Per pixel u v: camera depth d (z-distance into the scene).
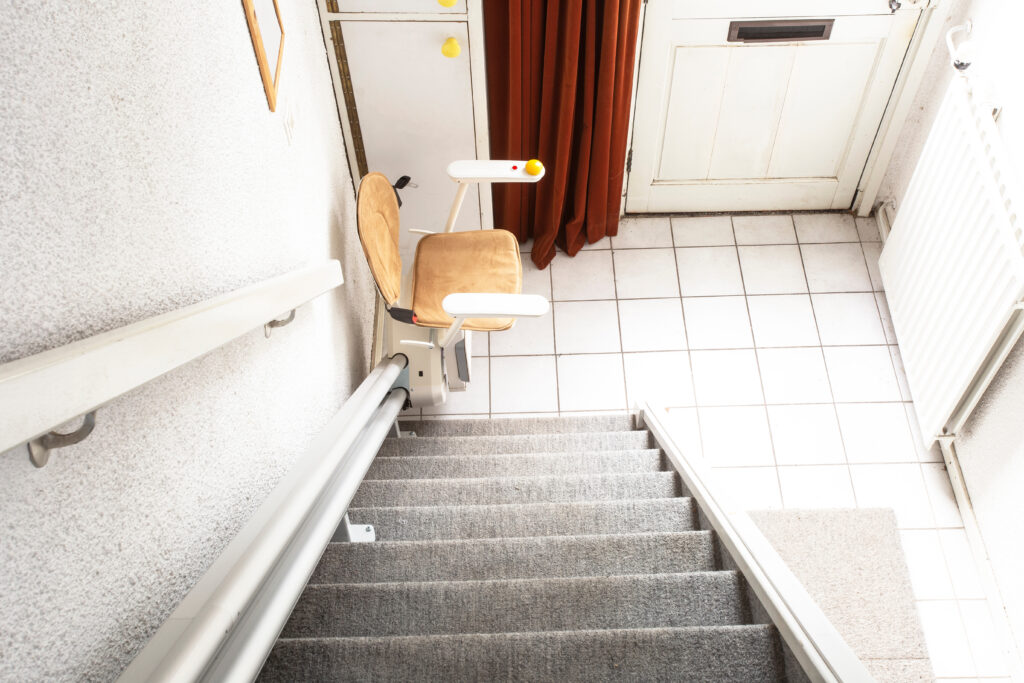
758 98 3.48
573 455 2.84
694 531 2.14
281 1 2.18
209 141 1.54
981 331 2.63
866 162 3.72
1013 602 2.70
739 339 3.58
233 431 1.62
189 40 1.44
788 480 3.17
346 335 2.86
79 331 1.02
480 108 2.95
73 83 1.02
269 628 1.19
